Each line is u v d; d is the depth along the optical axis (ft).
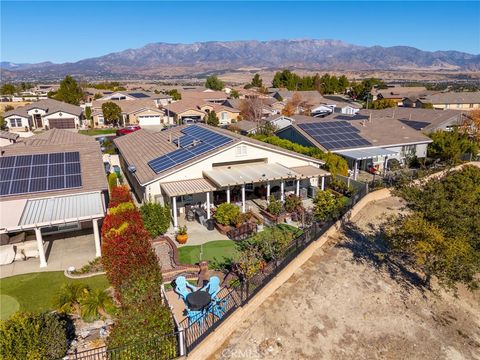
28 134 244.42
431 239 62.03
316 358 50.57
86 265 73.05
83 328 54.44
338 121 164.96
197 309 51.93
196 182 97.86
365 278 70.33
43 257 72.13
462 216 64.49
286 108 318.45
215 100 405.59
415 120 202.08
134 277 53.62
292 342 53.06
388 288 67.92
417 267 75.97
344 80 544.62
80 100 377.30
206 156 101.24
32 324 43.39
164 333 45.14
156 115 310.86
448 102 353.31
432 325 59.52
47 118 276.62
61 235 86.58
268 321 56.95
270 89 499.10
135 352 42.96
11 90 490.49
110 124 299.17
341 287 66.95
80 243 82.74
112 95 406.00
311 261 75.25
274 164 111.96
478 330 59.93
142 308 47.06
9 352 40.83
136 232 66.33
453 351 54.34
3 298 62.08
